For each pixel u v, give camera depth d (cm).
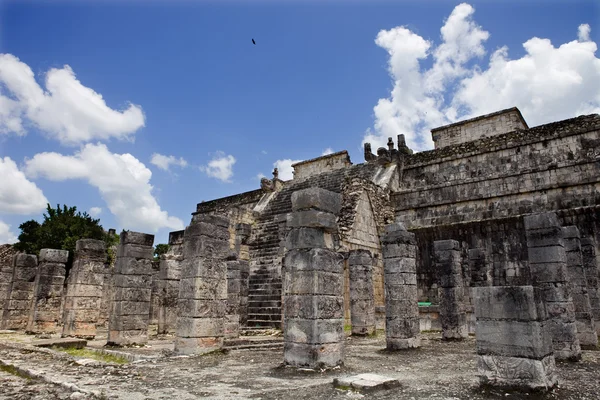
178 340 1084
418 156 2758
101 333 1859
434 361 979
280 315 1839
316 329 845
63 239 3306
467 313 1725
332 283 897
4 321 1956
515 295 635
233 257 1576
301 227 911
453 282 1464
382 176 2659
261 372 822
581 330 1212
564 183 1962
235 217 2670
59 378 741
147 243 1384
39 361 962
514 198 2108
